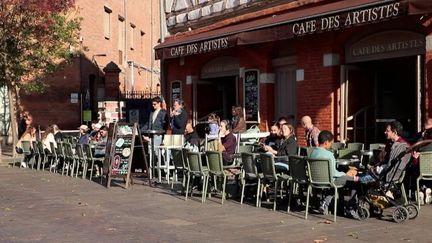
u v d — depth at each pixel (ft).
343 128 42.86
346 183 28.55
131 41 119.55
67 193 38.99
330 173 27.63
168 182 43.75
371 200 27.81
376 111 44.91
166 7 63.41
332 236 24.52
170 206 33.12
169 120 58.39
